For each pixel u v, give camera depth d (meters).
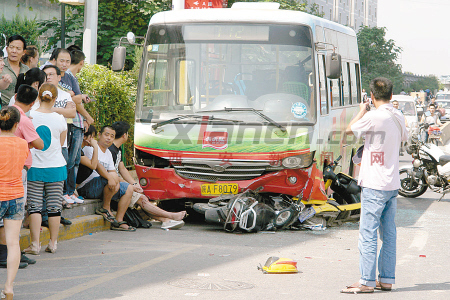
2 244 6.50
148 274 6.39
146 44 9.91
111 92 12.27
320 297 5.63
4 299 5.22
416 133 13.80
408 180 14.07
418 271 6.87
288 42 9.60
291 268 6.62
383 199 5.85
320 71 9.91
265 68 9.56
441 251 8.08
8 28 19.61
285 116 9.35
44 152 7.16
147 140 9.54
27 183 7.15
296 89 9.49
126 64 18.09
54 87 7.18
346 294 5.78
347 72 12.63
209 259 7.21
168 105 9.64
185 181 9.40
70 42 18.67
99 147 9.32
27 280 6.06
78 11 18.83
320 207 9.66
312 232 9.45
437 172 13.59
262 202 9.70
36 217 7.21
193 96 9.59
